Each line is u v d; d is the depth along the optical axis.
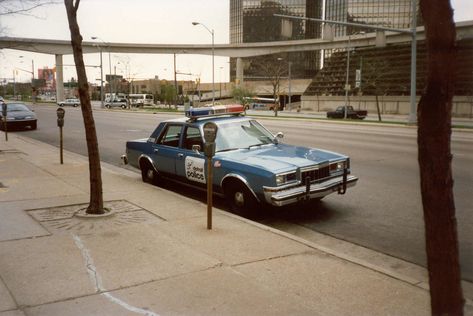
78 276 4.68
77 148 17.67
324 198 8.91
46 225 6.52
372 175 11.09
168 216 7.04
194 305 4.06
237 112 9.28
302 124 31.11
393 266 5.53
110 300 4.15
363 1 83.19
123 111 61.50
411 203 8.50
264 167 6.98
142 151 9.94
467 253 5.86
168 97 93.19
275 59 96.88
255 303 4.11
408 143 17.95
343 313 3.95
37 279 4.61
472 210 7.89
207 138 6.19
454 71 2.53
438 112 2.53
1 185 9.39
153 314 3.90
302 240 5.90
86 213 7.06
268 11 108.06
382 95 65.94
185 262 5.09
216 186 7.91
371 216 7.70
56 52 86.00
